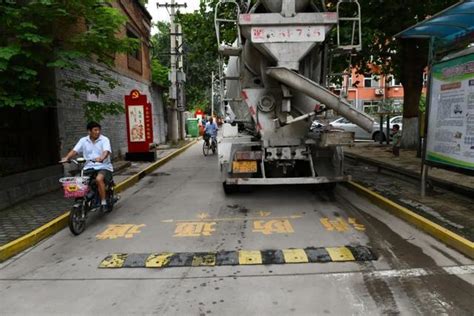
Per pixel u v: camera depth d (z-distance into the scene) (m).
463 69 6.33
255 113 7.76
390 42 14.82
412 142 15.63
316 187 8.70
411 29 6.81
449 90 6.66
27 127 8.41
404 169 9.80
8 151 7.76
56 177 9.22
